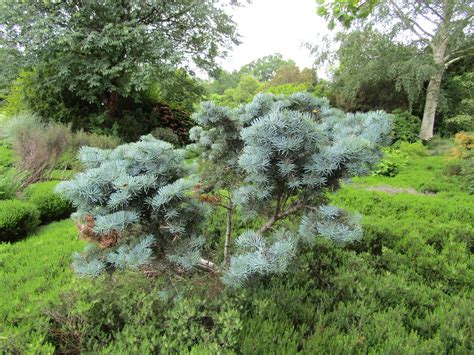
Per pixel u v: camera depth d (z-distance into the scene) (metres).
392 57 9.77
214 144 2.01
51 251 2.33
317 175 1.27
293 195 1.59
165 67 7.94
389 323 1.40
